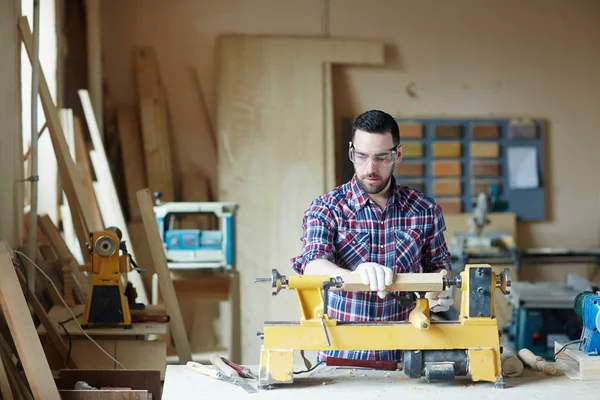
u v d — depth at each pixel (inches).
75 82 246.8
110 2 261.4
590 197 291.0
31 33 162.6
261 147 258.1
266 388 92.1
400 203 111.0
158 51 264.2
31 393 114.6
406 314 112.3
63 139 167.9
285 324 93.9
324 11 272.8
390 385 93.4
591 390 91.8
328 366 100.7
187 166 266.2
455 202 282.5
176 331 155.5
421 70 279.7
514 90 285.1
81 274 173.9
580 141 289.4
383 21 276.5
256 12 269.0
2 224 144.3
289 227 255.1
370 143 101.1
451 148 282.0
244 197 255.6
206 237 210.1
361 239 109.7
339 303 111.8
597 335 99.1
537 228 290.7
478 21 282.0
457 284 93.7
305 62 263.1
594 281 289.1
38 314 134.0
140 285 205.9
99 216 211.8
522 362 101.0
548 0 284.8
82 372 119.1
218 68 260.1
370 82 277.0
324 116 261.7
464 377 96.8
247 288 251.1
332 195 110.6
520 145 285.9
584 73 288.2
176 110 265.6
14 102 156.6
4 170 146.9
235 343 227.8
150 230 155.7
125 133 255.9
